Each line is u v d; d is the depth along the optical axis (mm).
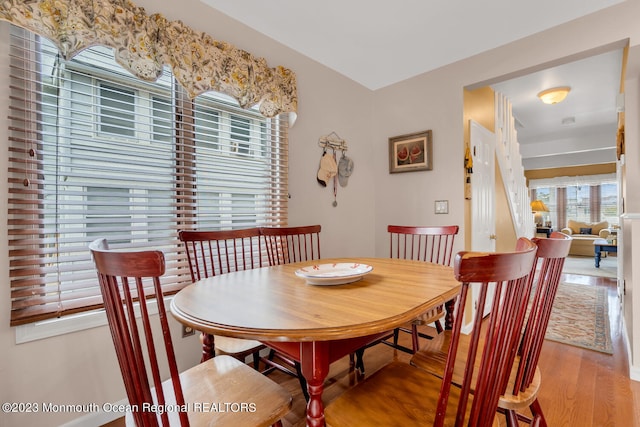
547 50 2234
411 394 1051
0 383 1277
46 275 1427
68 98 1509
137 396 743
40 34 1308
